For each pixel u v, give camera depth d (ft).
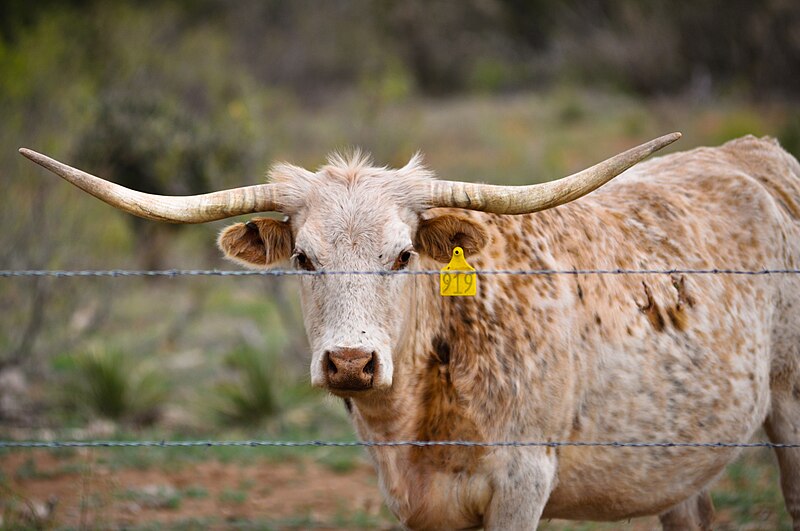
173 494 75.15
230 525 68.90
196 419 94.63
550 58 334.85
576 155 207.51
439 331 47.65
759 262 55.21
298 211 47.19
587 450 49.37
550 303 48.01
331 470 82.69
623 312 50.01
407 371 46.88
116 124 141.08
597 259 50.78
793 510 56.49
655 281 51.55
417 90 341.21
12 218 112.16
